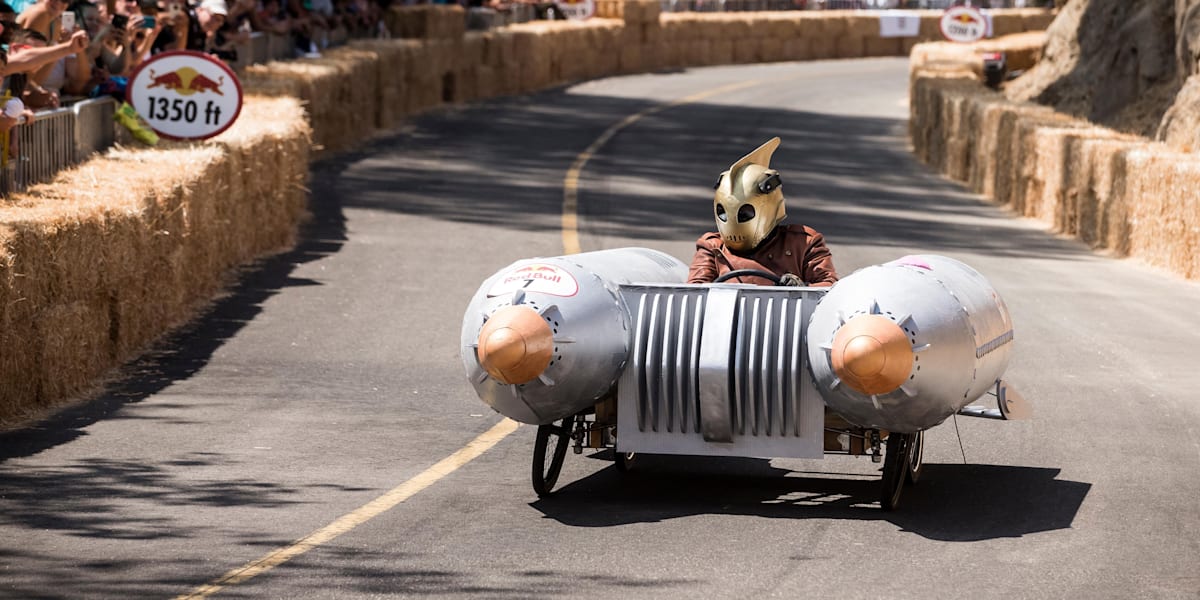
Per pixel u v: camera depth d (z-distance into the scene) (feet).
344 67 152.05
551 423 43.29
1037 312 77.30
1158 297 83.46
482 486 45.29
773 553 38.32
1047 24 327.06
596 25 276.62
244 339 67.51
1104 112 156.56
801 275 46.16
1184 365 64.69
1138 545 39.24
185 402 55.83
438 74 202.90
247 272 84.48
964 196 136.98
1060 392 59.26
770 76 287.48
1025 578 36.29
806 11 357.20
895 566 37.24
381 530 40.24
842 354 39.14
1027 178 122.31
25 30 74.59
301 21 159.22
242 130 92.53
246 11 130.21
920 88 170.60
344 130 152.35
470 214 110.73
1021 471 47.44
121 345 62.44
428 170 136.87
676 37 311.88
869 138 189.78
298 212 103.76
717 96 239.71
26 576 35.81
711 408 41.45
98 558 37.35
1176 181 91.97
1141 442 51.34
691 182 135.95
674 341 42.47
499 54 230.27
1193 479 46.39
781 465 48.80
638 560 37.65
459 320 72.79
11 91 69.72
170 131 86.33
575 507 43.01
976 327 41.45
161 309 68.08
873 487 45.73
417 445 50.29
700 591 35.14
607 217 111.14
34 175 68.59
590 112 204.64
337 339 67.97
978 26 244.63
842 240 103.30
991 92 160.66
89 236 57.98
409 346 66.85
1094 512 42.50
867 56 353.51
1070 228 111.55
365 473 46.47
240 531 39.93
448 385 59.67
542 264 42.75
